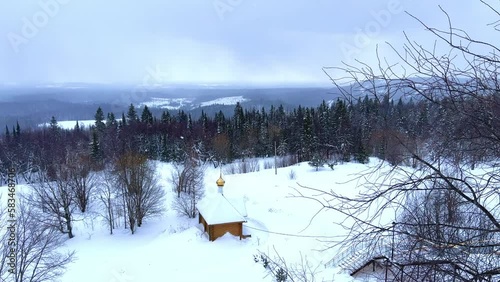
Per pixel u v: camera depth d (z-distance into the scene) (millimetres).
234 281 16891
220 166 51156
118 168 33094
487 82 2758
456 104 2822
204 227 23703
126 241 28172
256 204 32125
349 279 12250
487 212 2875
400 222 3096
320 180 37625
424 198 3086
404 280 2965
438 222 2982
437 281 2885
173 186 40031
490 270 2811
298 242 20125
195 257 20109
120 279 18781
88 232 30156
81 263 23031
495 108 2773
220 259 19688
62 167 33812
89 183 37219
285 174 43875
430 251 3004
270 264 17266
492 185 2926
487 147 2881
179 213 33688
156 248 22281
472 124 2842
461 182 3082
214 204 22922
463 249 2957
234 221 22172
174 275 18484
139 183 31844
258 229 24266
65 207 28969
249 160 60000
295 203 31375
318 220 22234
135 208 31078
